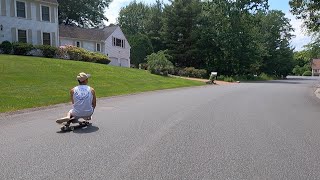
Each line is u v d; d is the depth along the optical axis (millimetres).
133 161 6008
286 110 13977
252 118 11320
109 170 5500
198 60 61312
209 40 60438
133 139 7762
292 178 5215
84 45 50406
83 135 8156
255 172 5469
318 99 20797
